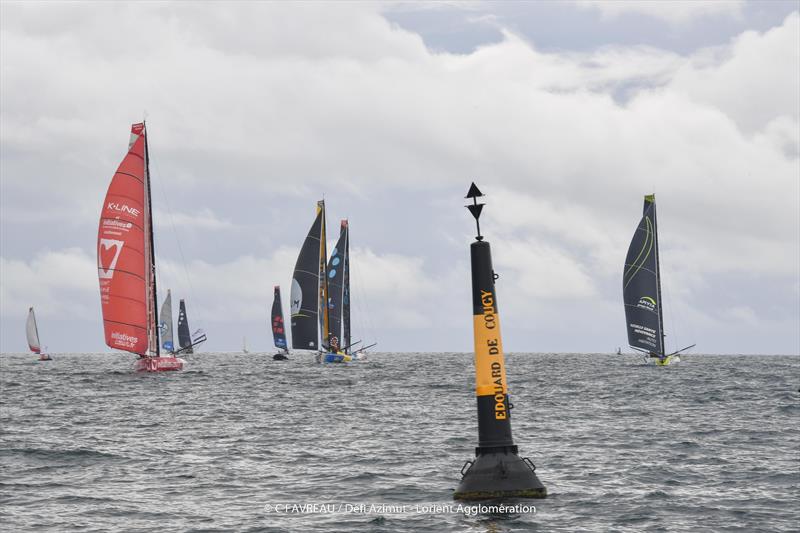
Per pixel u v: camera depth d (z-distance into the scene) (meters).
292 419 84.56
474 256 36.75
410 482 46.47
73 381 163.12
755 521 37.03
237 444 63.78
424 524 36.06
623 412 90.69
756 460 54.06
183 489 45.31
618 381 162.25
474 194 36.47
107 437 68.88
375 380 171.12
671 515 38.03
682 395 119.38
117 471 51.34
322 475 49.12
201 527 36.59
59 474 50.41
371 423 79.81
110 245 166.25
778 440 64.56
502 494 37.25
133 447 62.03
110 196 164.88
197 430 74.19
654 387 140.25
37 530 36.28
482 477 37.47
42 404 106.00
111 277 166.75
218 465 53.28
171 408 99.31
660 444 62.25
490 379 37.38
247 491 44.59
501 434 37.69
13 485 46.78
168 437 68.81
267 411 94.56
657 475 48.38
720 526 36.16
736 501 41.06
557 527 35.38
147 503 41.62
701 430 71.69
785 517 37.81
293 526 36.56
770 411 91.56
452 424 78.25
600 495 42.28
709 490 43.81
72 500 42.50
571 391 130.38
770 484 45.56
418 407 99.62
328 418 85.31
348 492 43.94
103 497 43.22
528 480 37.62
